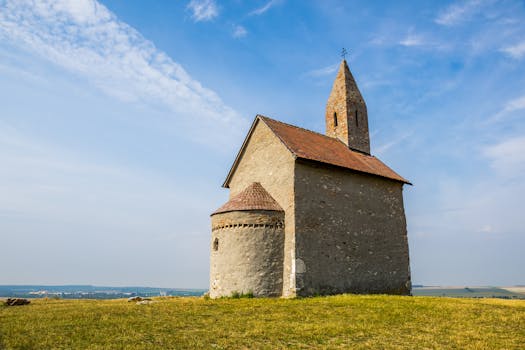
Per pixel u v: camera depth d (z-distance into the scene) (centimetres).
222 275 2247
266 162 2564
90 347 1098
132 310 1702
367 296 2136
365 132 3319
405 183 2930
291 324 1430
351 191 2569
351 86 3372
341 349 1157
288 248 2227
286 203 2311
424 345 1216
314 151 2527
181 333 1288
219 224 2342
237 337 1252
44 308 1848
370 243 2575
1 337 1188
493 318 1600
